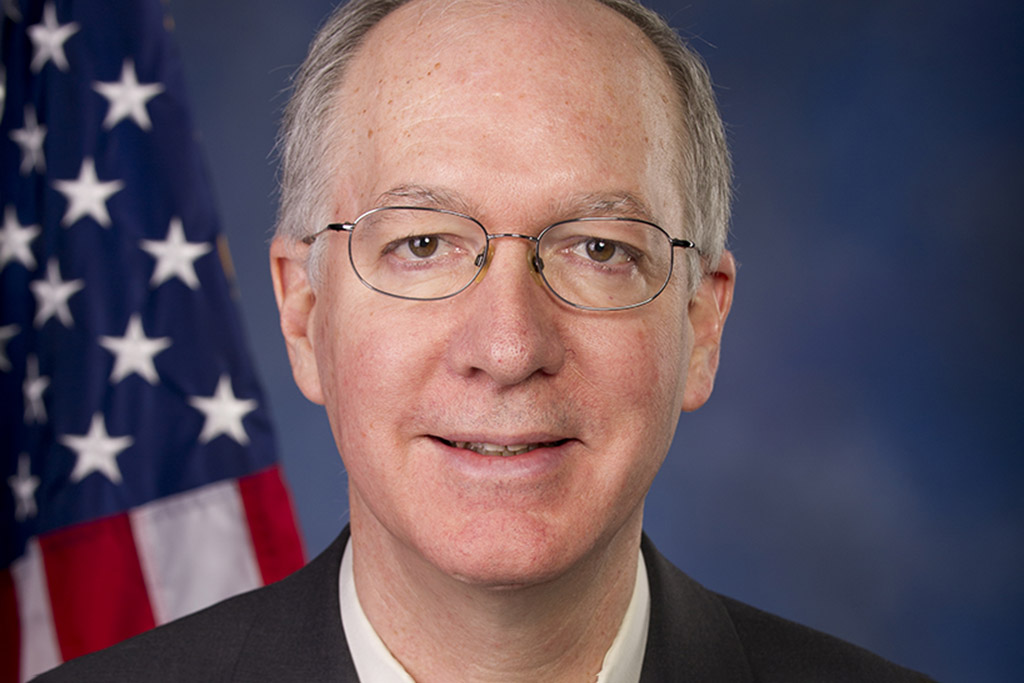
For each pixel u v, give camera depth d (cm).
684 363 152
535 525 135
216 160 502
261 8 506
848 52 513
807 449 506
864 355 507
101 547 271
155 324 283
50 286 273
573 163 137
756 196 516
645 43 153
